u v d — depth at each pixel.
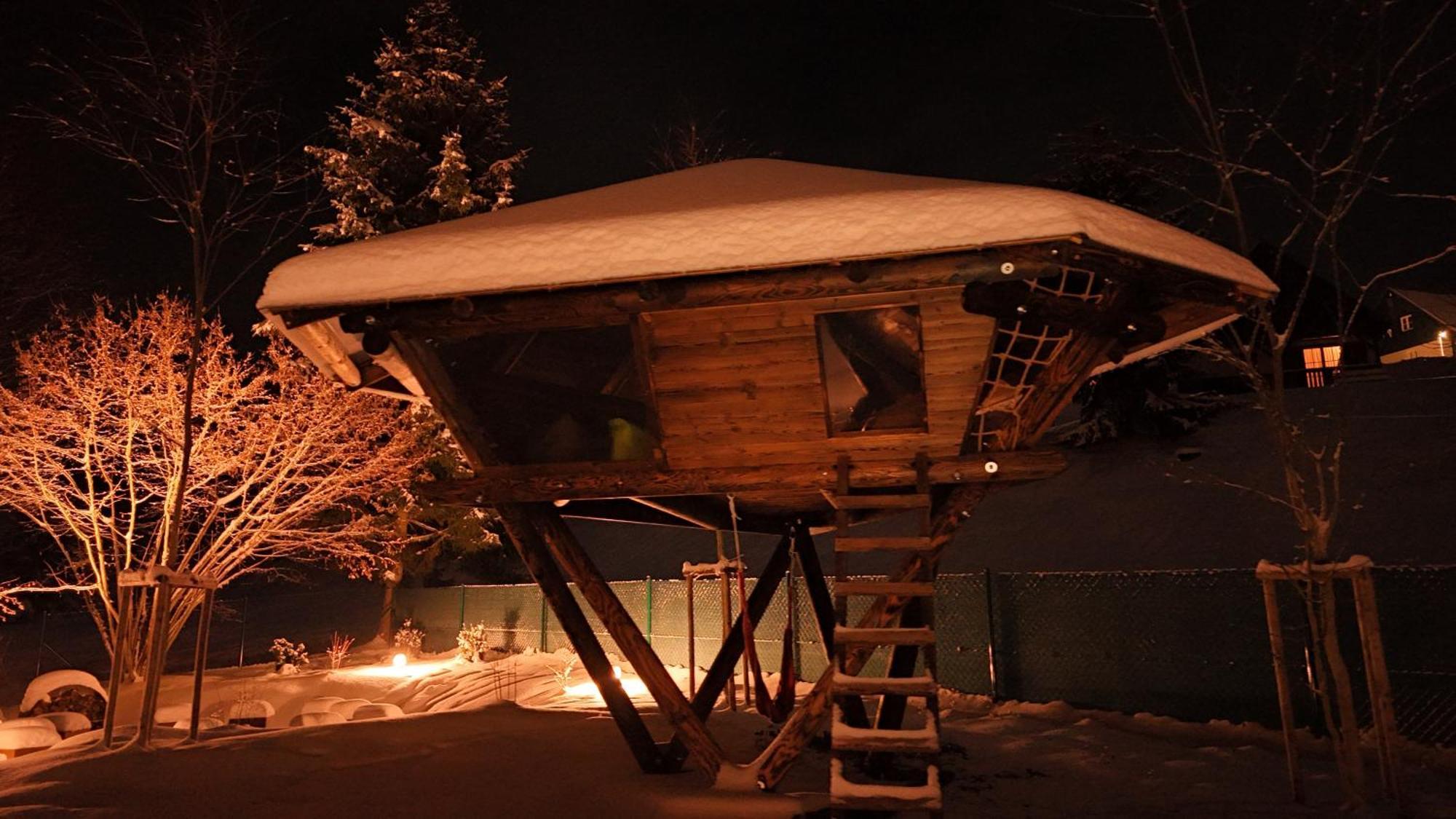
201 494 18.59
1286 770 8.69
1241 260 6.63
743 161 8.12
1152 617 12.52
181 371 17.53
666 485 7.33
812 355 6.76
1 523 26.42
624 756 7.97
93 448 17.62
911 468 6.98
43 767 7.75
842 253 5.81
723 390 6.96
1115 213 5.99
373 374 8.41
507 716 9.52
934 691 5.84
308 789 6.89
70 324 18.08
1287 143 8.93
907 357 7.06
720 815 6.29
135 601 17.89
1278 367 8.66
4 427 16.08
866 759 8.12
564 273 6.16
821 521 10.48
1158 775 8.41
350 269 6.61
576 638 7.62
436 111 27.94
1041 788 7.94
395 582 26.92
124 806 6.46
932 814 5.42
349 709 12.77
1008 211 5.76
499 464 7.66
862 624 6.87
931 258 5.97
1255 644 11.63
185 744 8.93
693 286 6.29
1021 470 6.72
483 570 31.66
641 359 6.92
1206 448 26.95
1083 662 12.72
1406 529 18.86
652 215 6.34
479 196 27.16
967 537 25.00
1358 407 27.94
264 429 18.34
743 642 9.59
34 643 30.77
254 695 18.45
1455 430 23.95
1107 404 29.11
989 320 6.45
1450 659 10.14
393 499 24.95
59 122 12.53
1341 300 9.03
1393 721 7.17
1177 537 21.45
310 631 30.81
